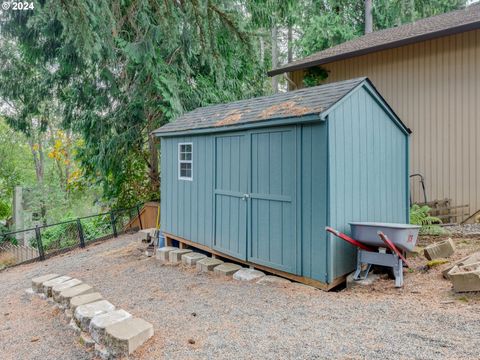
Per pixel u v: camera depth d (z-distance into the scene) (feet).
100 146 31.07
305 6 27.43
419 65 25.57
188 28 13.84
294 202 14.37
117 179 33.12
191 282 16.26
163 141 23.43
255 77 36.99
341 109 13.79
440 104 24.64
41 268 24.07
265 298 13.17
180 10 12.15
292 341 9.27
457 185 24.00
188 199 21.03
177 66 28.94
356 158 14.53
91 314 11.37
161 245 23.77
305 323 10.49
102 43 15.75
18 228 41.88
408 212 17.75
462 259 13.85
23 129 33.40
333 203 13.35
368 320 10.23
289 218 14.62
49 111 36.68
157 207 29.99
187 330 10.69
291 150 14.46
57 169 62.54
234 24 12.35
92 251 27.09
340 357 8.15
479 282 11.02
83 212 48.24
